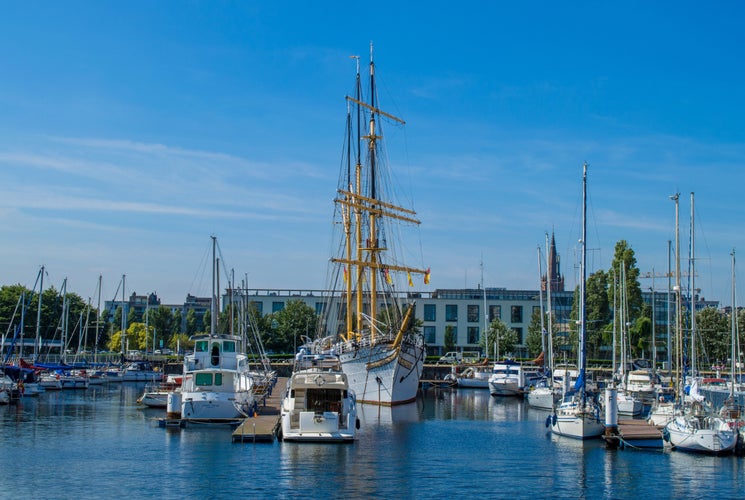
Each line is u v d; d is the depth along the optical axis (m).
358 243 110.50
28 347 179.12
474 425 76.25
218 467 50.06
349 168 116.19
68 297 188.38
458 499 42.53
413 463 52.53
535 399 99.56
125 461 52.16
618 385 99.81
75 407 91.38
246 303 150.75
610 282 161.62
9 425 72.25
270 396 100.94
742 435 57.12
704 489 45.62
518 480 47.59
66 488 44.16
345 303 127.38
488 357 176.50
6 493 42.94
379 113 114.56
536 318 185.25
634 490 45.28
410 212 115.06
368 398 94.94
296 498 42.22
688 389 81.12
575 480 47.75
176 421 70.25
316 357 89.62
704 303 189.88
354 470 49.75
